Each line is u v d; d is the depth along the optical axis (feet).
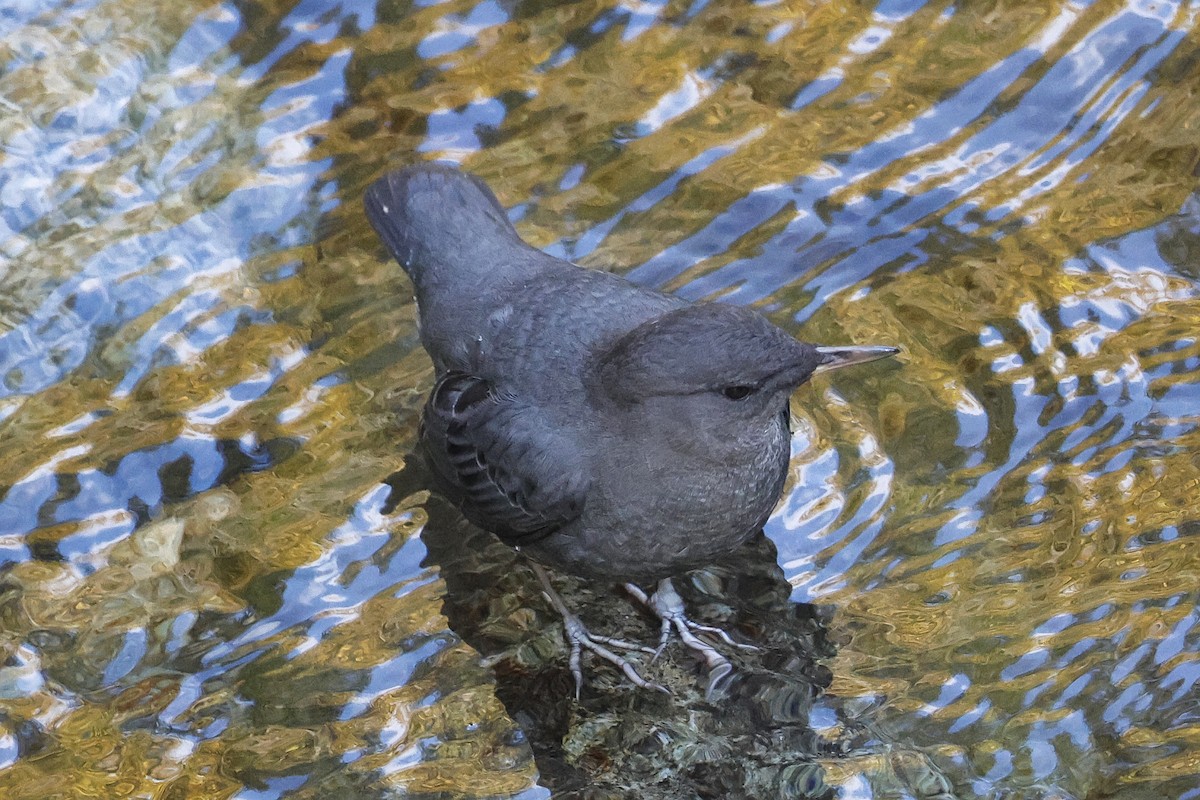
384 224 29.48
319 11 37.47
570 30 37.17
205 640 25.66
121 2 37.63
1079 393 28.53
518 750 23.97
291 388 30.04
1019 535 26.25
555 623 26.35
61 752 23.97
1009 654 24.25
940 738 23.20
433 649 25.62
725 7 37.42
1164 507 26.32
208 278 32.22
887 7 37.27
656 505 25.11
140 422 29.40
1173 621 24.36
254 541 27.30
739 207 32.99
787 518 27.22
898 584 25.76
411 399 29.76
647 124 34.91
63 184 34.06
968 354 29.58
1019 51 35.99
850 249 32.04
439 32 37.22
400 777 23.50
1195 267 30.78
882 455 27.99
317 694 24.77
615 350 24.80
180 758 23.79
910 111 34.86
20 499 28.02
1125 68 35.42
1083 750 22.75
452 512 27.96
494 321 27.09
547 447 25.43
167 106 35.68
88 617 26.05
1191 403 28.04
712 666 25.18
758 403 24.27
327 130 35.06
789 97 35.37
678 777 23.39
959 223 32.37
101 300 31.73
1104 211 32.27
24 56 36.68
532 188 33.55
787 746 23.54
